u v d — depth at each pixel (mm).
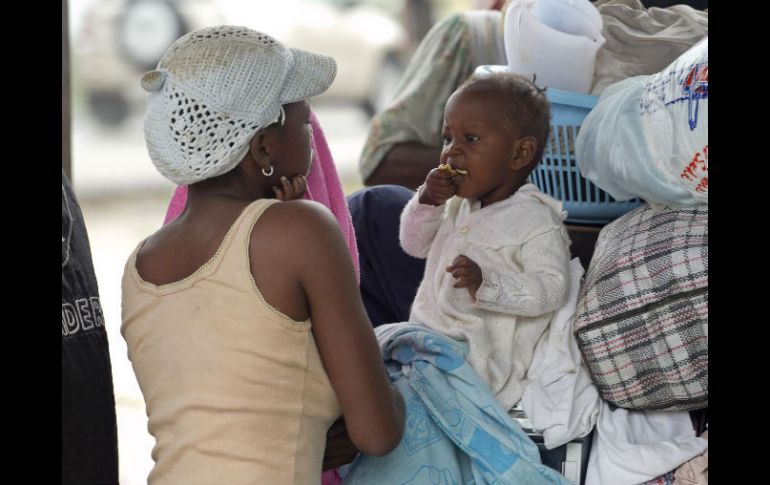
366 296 6148
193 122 3645
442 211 5152
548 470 4340
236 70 3658
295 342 3703
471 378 4488
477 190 4883
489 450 4312
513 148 4832
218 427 3641
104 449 4062
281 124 3824
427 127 7902
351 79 21875
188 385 3686
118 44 19797
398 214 6199
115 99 20000
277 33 20859
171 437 3734
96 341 4098
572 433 4633
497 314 4879
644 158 4707
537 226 4832
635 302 4672
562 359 4867
